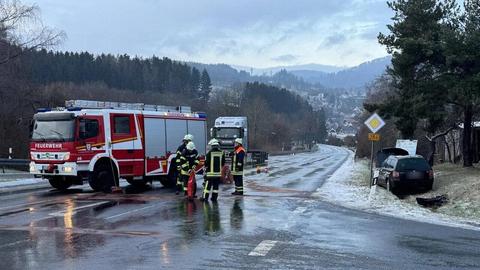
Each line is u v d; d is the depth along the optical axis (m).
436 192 21.12
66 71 97.38
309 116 194.50
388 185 22.02
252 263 7.89
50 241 9.43
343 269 7.61
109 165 18.92
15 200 15.95
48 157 17.97
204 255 8.40
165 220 12.08
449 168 31.12
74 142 17.72
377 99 62.47
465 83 25.28
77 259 8.02
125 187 21.59
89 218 12.27
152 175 20.59
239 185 18.38
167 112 21.77
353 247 9.21
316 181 26.19
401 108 29.70
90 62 108.12
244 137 41.91
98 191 18.80
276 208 14.69
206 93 145.38
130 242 9.41
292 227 11.34
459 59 25.19
